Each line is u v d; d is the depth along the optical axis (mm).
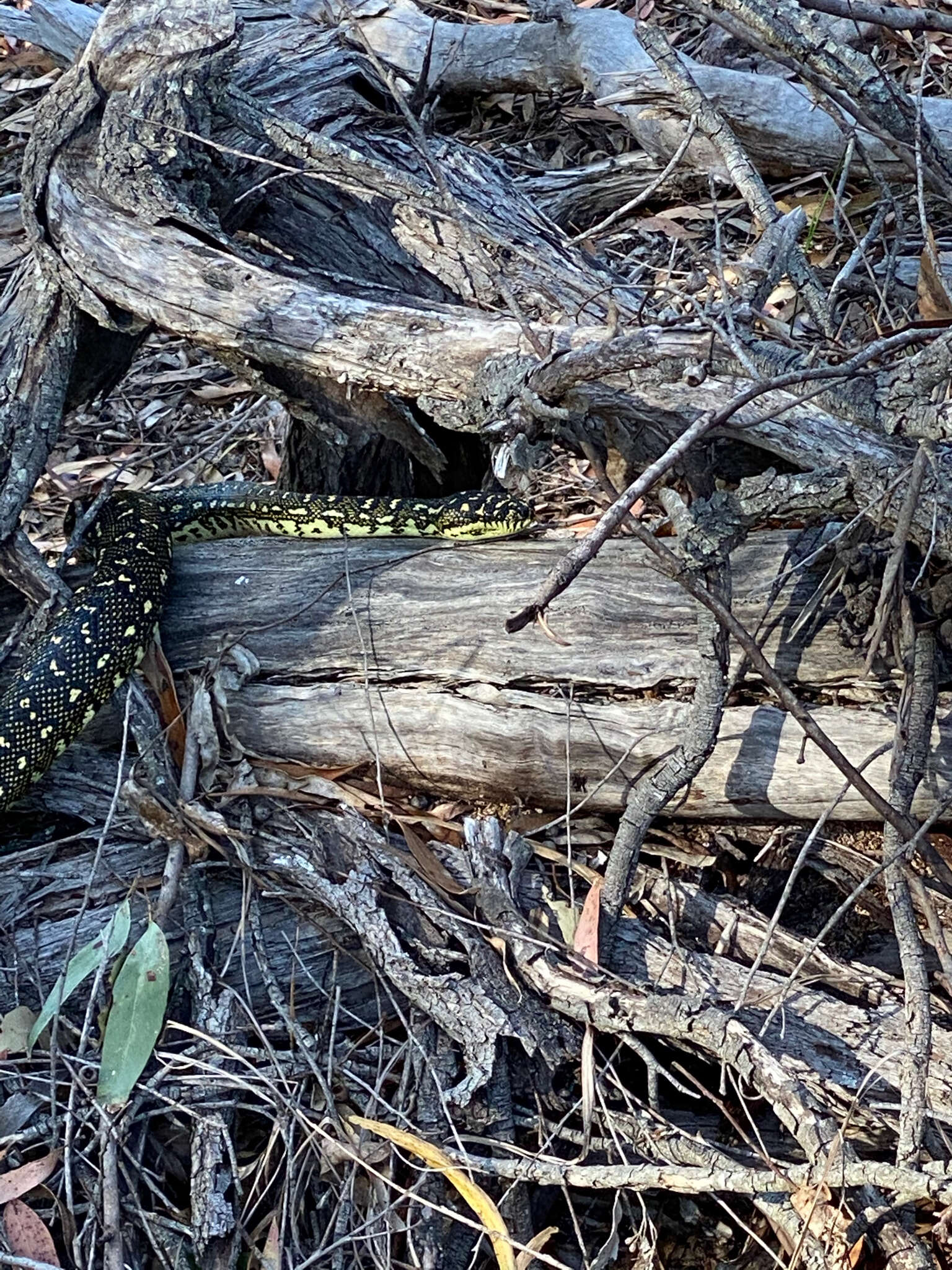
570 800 1049
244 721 1079
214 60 1026
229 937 1000
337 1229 880
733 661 1034
